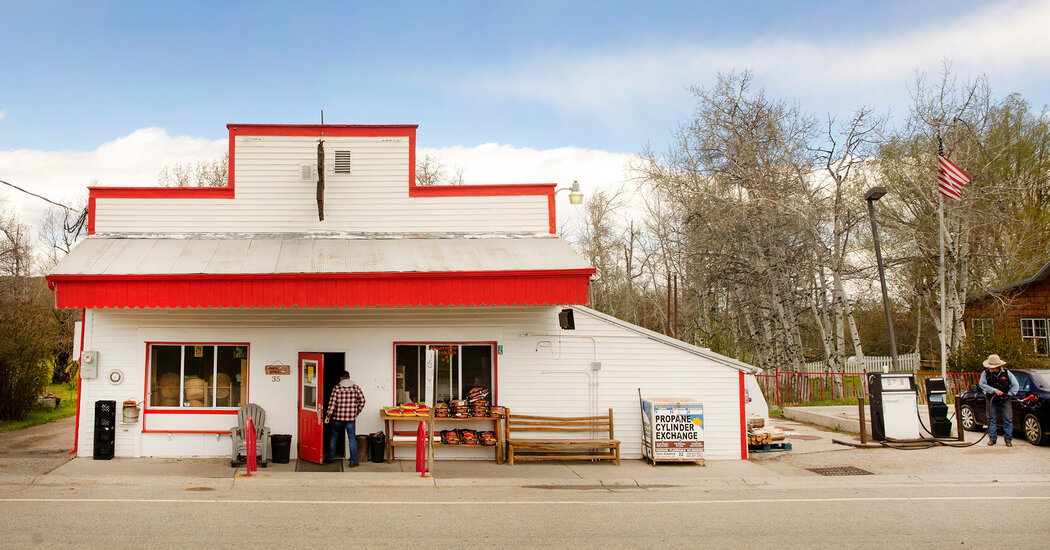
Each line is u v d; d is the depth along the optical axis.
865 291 39.06
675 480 13.35
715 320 38.62
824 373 26.86
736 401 15.92
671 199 37.31
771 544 8.68
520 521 9.81
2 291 24.72
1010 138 37.19
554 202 16.78
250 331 15.09
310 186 16.06
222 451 14.80
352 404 14.28
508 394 15.58
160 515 9.72
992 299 33.78
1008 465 14.47
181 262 14.05
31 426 19.83
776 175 31.52
